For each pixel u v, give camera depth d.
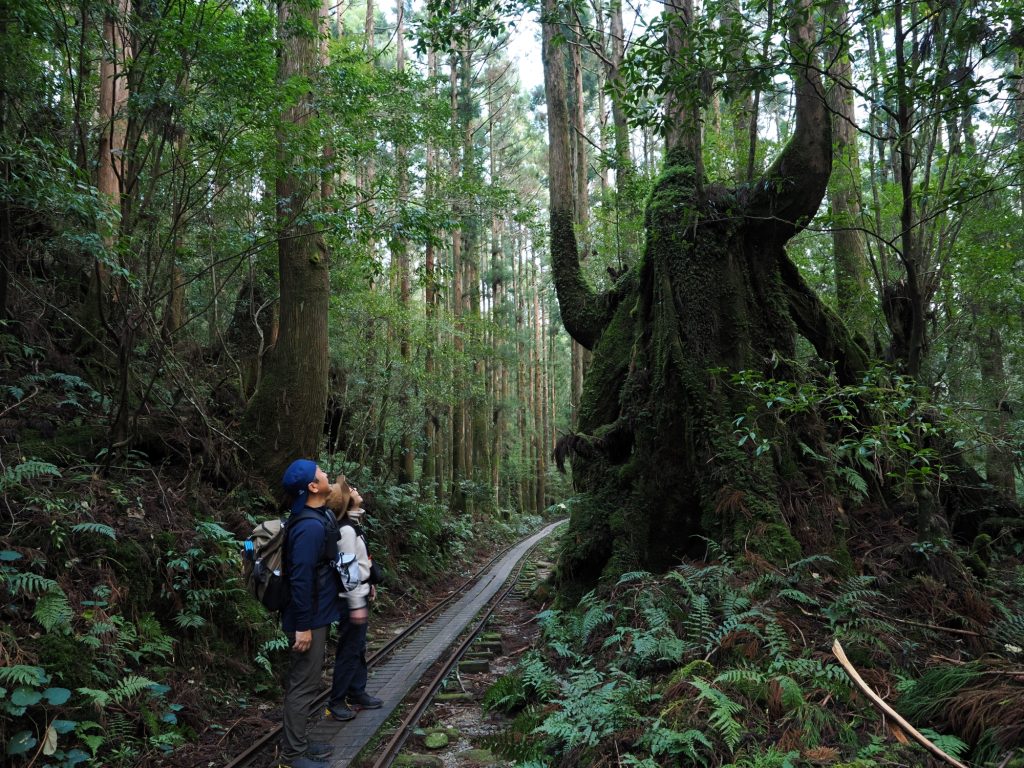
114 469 7.18
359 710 5.52
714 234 8.05
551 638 6.88
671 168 8.54
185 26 6.85
